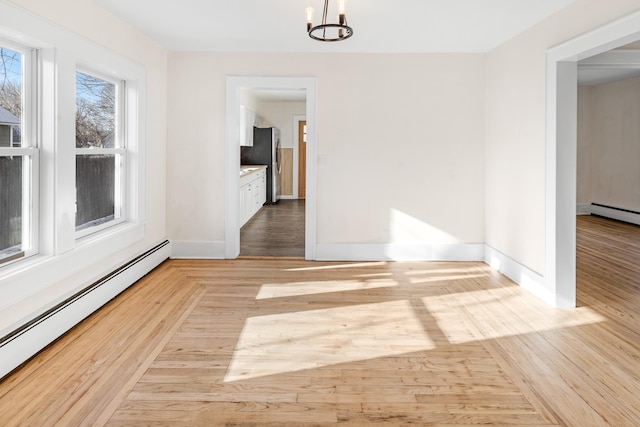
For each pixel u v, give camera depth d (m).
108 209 3.97
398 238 5.12
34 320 2.65
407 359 2.64
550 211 3.59
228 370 2.48
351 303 3.64
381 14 3.68
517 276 4.21
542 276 3.76
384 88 5.01
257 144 10.52
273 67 4.99
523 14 3.61
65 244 2.99
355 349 2.77
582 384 2.35
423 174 5.07
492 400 2.19
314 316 3.35
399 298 3.78
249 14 3.70
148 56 4.45
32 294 2.64
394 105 5.02
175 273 4.51
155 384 2.32
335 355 2.69
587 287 4.10
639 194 7.79
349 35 2.73
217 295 3.82
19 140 2.73
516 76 4.23
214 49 4.88
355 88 5.01
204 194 5.10
